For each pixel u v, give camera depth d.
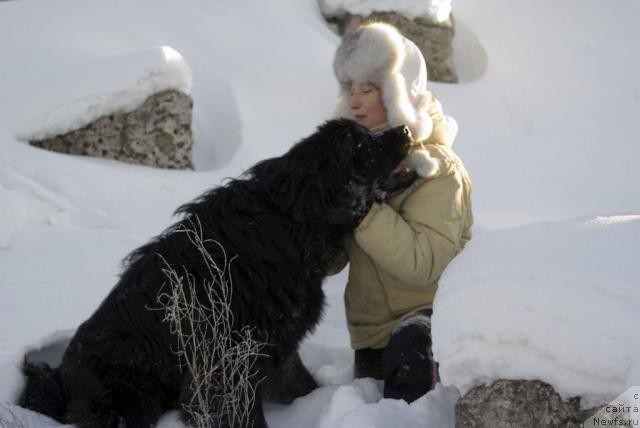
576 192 9.10
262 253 4.82
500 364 3.51
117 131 8.12
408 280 5.07
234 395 4.55
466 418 3.67
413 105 5.40
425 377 4.78
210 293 4.67
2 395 4.93
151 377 4.84
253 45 10.31
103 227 6.97
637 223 3.82
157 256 4.93
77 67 8.33
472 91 10.65
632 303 3.24
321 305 5.13
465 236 5.66
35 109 7.90
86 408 4.70
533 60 11.30
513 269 3.58
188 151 8.42
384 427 3.81
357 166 4.90
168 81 8.20
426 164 5.08
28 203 6.87
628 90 10.91
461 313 3.60
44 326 5.62
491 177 9.18
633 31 11.91
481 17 11.88
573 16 12.02
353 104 5.48
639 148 9.99
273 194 4.91
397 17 10.70
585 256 3.53
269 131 9.09
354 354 5.78
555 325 3.33
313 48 10.46
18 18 9.47
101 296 6.08
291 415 5.06
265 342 4.74
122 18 10.06
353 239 5.42
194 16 10.47
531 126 10.21
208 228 4.90
